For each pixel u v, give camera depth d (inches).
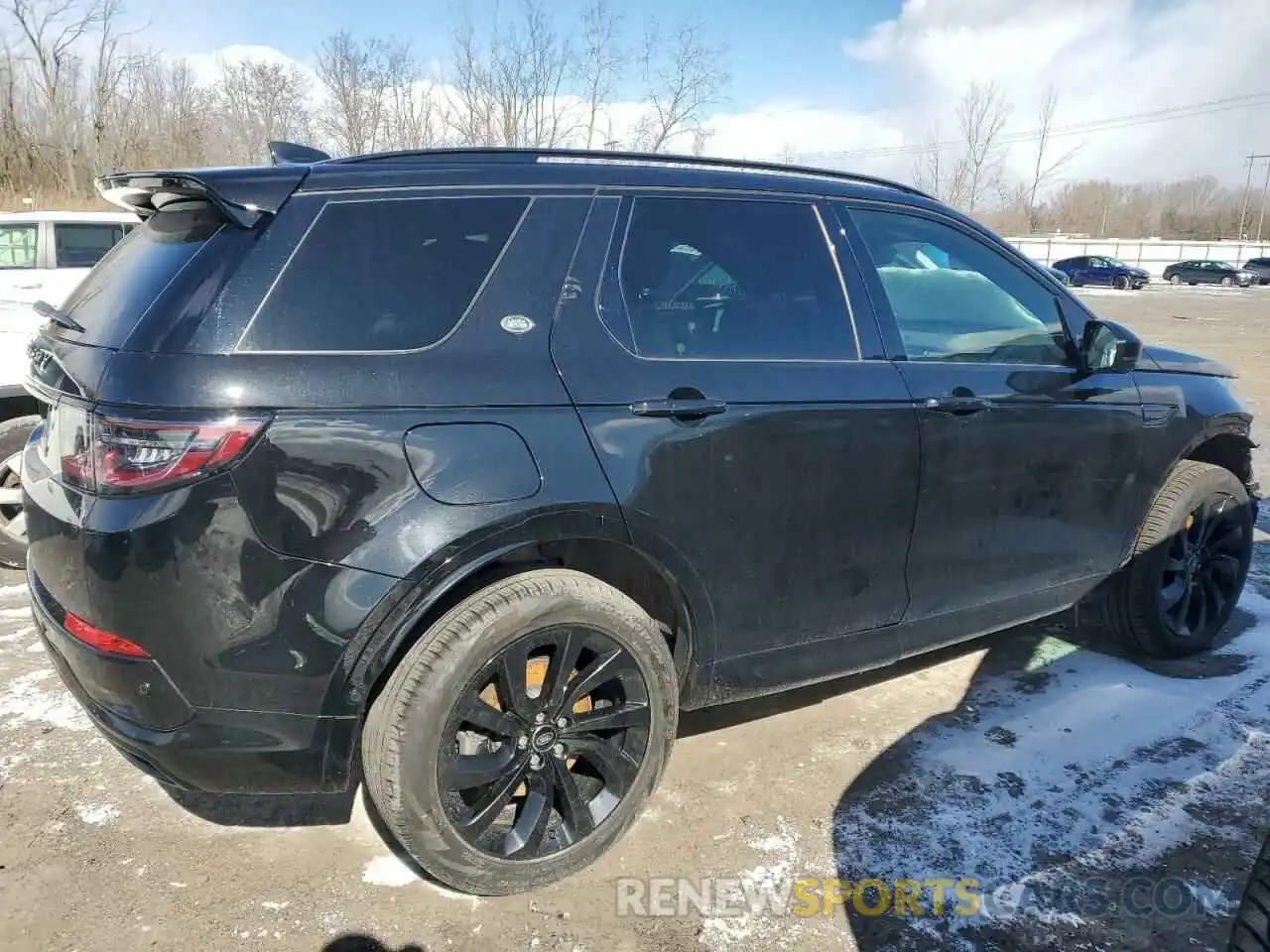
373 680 88.5
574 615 95.2
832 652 117.4
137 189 97.8
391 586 85.9
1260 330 835.4
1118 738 131.0
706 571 103.9
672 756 125.8
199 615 82.4
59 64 1246.9
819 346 113.3
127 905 95.8
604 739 102.7
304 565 84.0
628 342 100.3
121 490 81.9
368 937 92.0
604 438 95.4
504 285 95.9
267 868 102.2
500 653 91.7
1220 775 121.8
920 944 92.3
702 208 109.7
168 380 82.4
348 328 89.1
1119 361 133.1
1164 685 148.0
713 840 107.9
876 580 117.6
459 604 91.8
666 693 103.8
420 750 88.6
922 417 117.3
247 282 87.4
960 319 129.1
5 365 185.8
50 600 91.3
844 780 120.0
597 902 97.4
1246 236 3454.7
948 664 155.3
